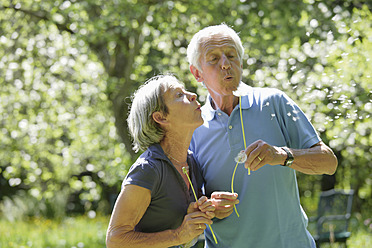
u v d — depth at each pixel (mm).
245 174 2609
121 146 9320
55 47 8203
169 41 8133
